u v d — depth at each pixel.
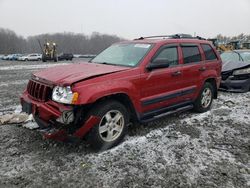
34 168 3.89
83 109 4.28
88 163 4.05
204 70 6.43
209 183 3.61
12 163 4.01
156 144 4.77
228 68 9.38
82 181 3.60
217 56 6.96
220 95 8.99
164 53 5.44
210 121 6.09
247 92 9.49
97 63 5.44
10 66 28.44
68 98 4.04
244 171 3.91
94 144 4.36
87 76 4.22
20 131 5.17
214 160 4.23
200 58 6.39
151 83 5.06
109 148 4.55
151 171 3.88
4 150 4.41
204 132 5.39
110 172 3.83
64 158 4.18
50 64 34.06
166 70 5.38
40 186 3.48
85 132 4.23
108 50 6.00
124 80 4.61
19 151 4.38
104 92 4.25
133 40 6.05
